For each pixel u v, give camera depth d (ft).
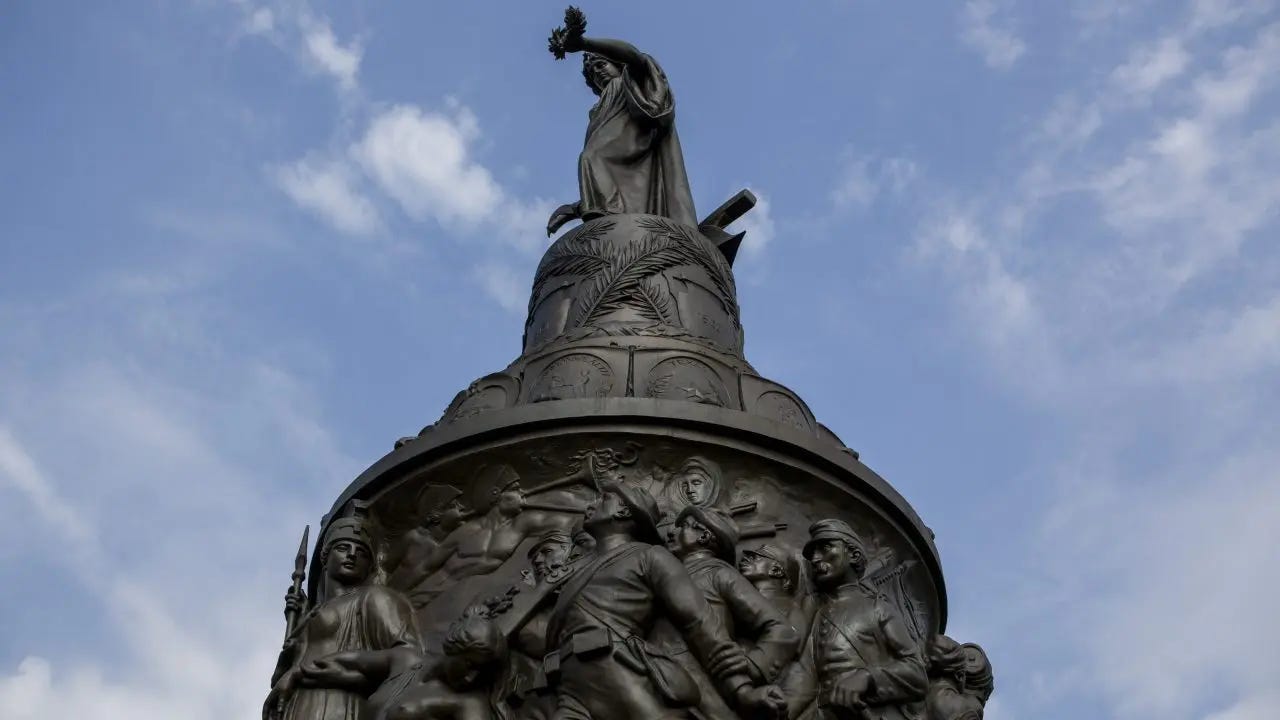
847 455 29.73
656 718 24.17
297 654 27.61
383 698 26.18
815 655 26.14
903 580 29.58
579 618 25.23
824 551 27.30
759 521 28.43
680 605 25.17
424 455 29.43
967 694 26.94
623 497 26.99
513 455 29.04
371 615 27.78
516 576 27.71
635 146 38.70
